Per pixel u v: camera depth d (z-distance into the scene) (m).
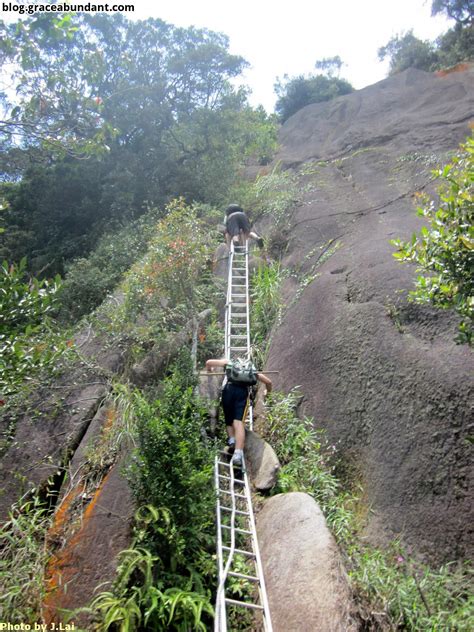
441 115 11.34
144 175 14.18
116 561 3.85
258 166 14.30
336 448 5.02
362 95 15.24
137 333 6.48
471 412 4.24
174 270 7.02
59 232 15.29
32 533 4.09
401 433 4.59
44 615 3.57
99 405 5.49
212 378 6.16
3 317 3.74
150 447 4.14
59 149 6.11
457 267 3.53
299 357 5.98
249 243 9.48
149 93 14.25
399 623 3.43
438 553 3.89
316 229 8.39
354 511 4.54
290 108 24.64
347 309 5.96
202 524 4.09
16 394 5.14
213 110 14.48
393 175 9.49
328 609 3.29
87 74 6.21
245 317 7.46
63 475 4.85
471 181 3.54
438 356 4.81
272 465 4.84
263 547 4.08
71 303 9.75
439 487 4.12
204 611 3.74
